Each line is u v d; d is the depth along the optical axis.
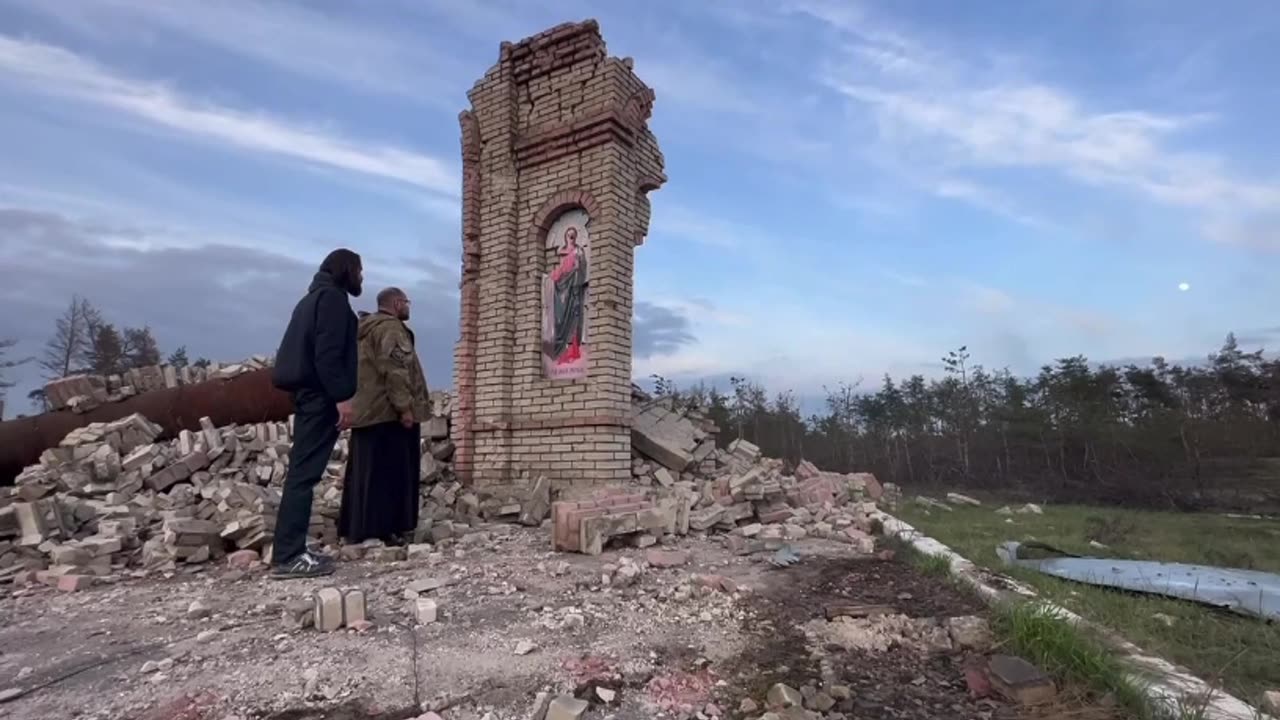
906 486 23.33
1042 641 3.41
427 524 7.39
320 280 5.64
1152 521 12.70
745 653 3.51
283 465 8.40
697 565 5.75
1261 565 7.55
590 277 9.27
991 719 2.80
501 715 2.73
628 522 6.46
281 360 5.43
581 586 4.79
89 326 35.41
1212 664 3.57
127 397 10.12
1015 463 24.58
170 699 2.87
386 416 6.46
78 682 3.07
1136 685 2.98
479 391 9.91
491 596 4.52
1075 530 9.77
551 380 9.42
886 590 4.83
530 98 10.16
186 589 4.89
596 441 8.88
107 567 5.54
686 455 10.07
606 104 9.29
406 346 6.73
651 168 10.40
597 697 2.92
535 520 8.12
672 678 3.16
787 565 5.71
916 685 3.15
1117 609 4.46
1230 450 23.08
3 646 3.64
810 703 2.89
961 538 7.84
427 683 3.00
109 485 7.39
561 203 9.62
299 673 3.11
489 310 9.96
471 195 10.27
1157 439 22.81
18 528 6.00
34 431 9.33
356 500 6.39
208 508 6.98
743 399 29.98
